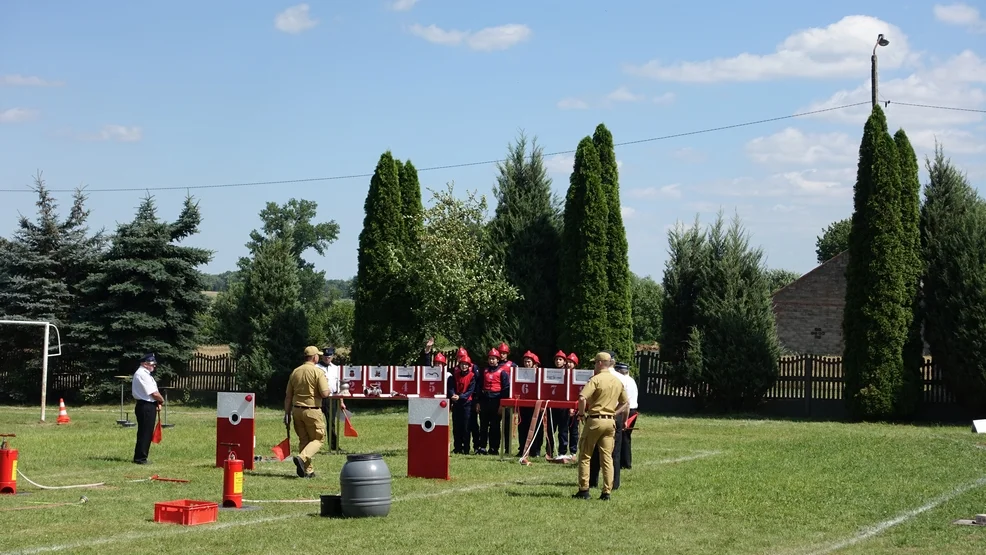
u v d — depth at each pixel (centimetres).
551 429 1952
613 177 3297
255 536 1081
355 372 2078
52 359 3953
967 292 2878
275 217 8731
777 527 1172
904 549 1046
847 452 2008
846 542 1085
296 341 3669
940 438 2338
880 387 2922
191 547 1019
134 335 3816
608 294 3244
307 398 1600
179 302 3931
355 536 1087
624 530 1141
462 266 3431
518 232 3409
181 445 2108
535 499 1366
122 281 3847
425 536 1090
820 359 3138
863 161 3006
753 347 3156
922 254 3017
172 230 3959
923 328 3048
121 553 986
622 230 3278
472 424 2022
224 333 5244
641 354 3409
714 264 3266
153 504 1292
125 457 1866
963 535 1123
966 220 2938
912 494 1430
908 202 2981
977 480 1589
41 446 2088
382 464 1235
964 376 2875
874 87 3406
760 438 2358
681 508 1299
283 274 3700
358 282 3550
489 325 3397
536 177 3481
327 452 1986
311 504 1313
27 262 3944
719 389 3212
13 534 1086
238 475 1284
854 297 2995
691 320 3350
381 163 3550
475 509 1274
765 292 3238
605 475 1375
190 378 3941
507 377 1991
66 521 1168
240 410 1700
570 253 3253
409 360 3509
